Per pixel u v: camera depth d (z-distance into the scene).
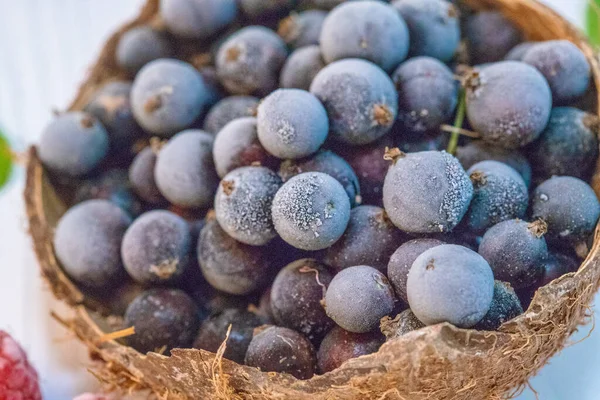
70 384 0.29
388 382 0.24
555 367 0.28
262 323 0.27
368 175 0.27
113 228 0.28
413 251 0.25
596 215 0.26
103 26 0.37
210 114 0.29
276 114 0.26
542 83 0.27
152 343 0.27
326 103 0.27
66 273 0.29
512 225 0.25
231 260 0.27
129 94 0.30
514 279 0.25
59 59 0.36
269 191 0.26
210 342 0.27
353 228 0.26
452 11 0.28
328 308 0.25
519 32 0.29
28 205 0.29
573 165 0.27
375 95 0.27
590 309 0.26
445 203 0.25
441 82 0.27
